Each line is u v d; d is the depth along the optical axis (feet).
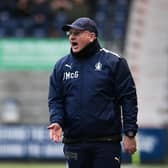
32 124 169.78
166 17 202.49
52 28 206.08
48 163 152.87
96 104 55.42
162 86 189.16
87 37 55.72
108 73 55.72
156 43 197.26
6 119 173.68
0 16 209.15
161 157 153.48
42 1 210.38
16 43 187.32
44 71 187.32
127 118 55.67
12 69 187.32
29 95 184.85
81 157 56.03
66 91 56.44
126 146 55.72
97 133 55.31
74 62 56.39
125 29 202.39
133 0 208.23
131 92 56.03
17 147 157.07
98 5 209.67
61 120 56.39
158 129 153.89
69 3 209.26
